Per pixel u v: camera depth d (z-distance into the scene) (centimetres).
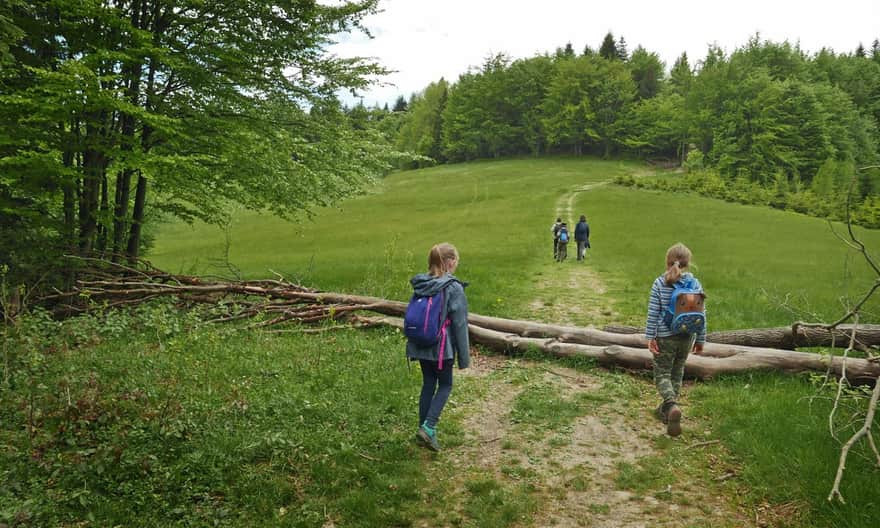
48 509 336
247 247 3027
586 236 1886
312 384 573
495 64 10250
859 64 10088
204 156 1037
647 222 3200
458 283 438
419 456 434
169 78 1153
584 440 470
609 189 5325
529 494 383
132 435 420
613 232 2806
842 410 486
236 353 672
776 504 362
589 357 673
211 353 654
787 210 4544
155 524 332
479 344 755
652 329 486
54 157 899
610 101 9362
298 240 3138
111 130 1023
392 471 405
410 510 360
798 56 9512
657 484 395
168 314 823
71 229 1025
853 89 9381
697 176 5750
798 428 443
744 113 7531
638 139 9200
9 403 477
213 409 485
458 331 431
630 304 1090
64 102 854
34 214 916
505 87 9906
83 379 516
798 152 7050
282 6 1126
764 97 7331
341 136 1324
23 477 369
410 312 433
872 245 2375
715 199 4897
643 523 350
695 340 485
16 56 938
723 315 962
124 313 794
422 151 10781
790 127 7088
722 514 357
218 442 422
